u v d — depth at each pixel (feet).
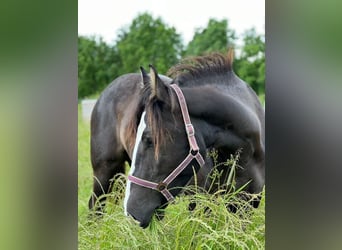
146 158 7.27
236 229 8.00
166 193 7.36
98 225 8.54
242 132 7.70
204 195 7.84
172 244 7.91
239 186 8.11
